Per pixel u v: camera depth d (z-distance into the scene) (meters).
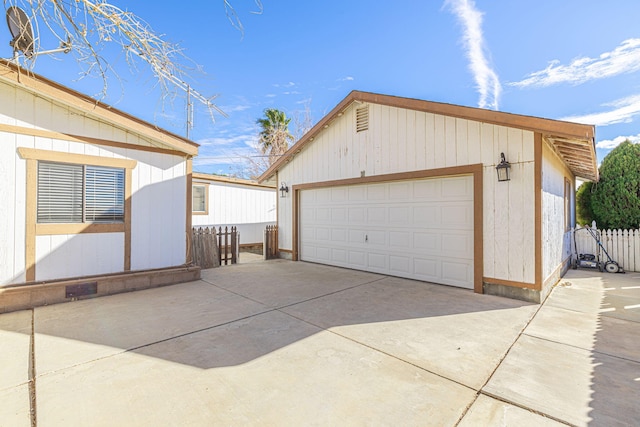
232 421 2.20
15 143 4.94
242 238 13.10
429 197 6.48
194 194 11.68
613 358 3.11
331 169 8.41
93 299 5.34
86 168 5.62
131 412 2.29
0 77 4.55
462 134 5.87
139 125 6.07
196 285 6.32
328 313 4.51
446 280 6.21
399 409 2.32
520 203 5.19
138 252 6.21
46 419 2.20
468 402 2.40
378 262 7.45
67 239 5.41
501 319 4.26
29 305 4.88
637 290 5.90
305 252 9.47
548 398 2.45
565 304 4.96
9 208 4.90
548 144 5.57
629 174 9.36
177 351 3.29
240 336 3.69
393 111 6.98
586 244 8.76
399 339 3.59
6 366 2.96
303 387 2.61
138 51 3.02
